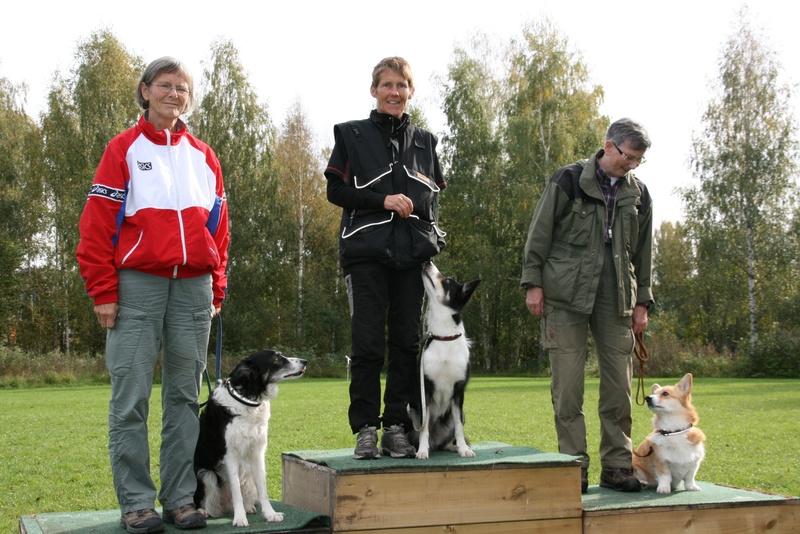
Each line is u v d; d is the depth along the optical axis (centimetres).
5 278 3541
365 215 478
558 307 544
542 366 3675
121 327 413
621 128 531
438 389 494
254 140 3712
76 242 3497
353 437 1195
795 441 1131
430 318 504
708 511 486
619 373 544
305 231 4097
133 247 412
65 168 3584
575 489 462
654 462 545
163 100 427
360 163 477
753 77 3216
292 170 4106
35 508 729
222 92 3716
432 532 430
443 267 3622
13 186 3603
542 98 3306
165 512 430
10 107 3722
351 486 414
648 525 475
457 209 3694
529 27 3344
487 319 3688
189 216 425
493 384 2641
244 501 461
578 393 538
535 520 452
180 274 425
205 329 442
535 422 1384
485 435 1198
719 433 1221
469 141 3628
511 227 3556
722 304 3431
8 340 3769
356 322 479
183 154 436
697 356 3275
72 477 884
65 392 2444
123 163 415
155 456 1012
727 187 3209
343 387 2531
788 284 3338
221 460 438
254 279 3659
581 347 543
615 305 544
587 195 540
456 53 3762
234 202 3644
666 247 5959
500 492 446
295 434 1232
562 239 549
